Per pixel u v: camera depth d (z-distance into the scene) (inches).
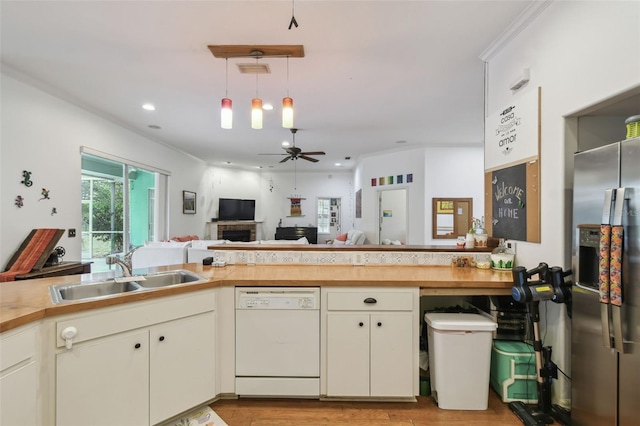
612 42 59.2
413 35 90.7
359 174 299.9
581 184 63.6
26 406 50.1
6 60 105.7
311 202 374.3
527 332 83.2
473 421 71.2
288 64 108.0
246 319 77.6
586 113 68.5
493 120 98.7
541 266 70.9
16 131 116.0
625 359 54.2
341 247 102.0
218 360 77.5
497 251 93.5
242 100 142.3
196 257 169.5
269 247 102.3
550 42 74.8
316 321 77.4
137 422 63.0
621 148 54.4
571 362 66.9
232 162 314.8
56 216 134.1
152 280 82.6
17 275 105.7
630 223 52.4
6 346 46.9
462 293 77.8
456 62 106.9
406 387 76.8
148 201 219.0
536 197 79.4
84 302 56.8
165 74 116.0
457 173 229.6
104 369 59.2
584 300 62.7
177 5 77.7
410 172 242.4
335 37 91.8
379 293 77.0
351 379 77.1
